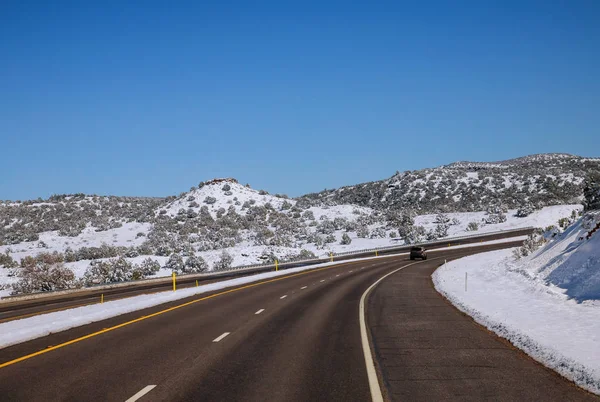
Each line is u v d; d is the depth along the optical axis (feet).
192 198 495.82
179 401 25.76
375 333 45.60
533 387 27.22
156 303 78.95
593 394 25.81
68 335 47.96
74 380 30.42
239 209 463.42
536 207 358.64
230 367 33.22
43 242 374.22
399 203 613.11
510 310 53.72
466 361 33.68
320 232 380.17
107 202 543.39
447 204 536.83
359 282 109.81
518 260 109.81
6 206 520.42
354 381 29.17
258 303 74.43
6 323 56.49
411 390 27.12
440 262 168.96
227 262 213.87
